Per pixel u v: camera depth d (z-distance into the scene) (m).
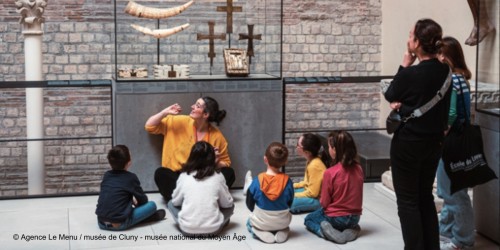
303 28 8.47
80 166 8.49
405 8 7.93
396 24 8.18
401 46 8.07
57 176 8.44
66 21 8.20
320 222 4.92
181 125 5.84
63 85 6.12
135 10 6.34
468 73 4.55
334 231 4.80
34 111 6.95
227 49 6.47
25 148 8.33
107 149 8.51
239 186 6.25
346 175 4.79
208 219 4.84
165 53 7.64
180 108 5.78
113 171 5.10
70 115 8.38
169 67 6.20
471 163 4.36
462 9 6.67
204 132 5.82
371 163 6.73
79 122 8.41
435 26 4.10
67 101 8.34
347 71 8.59
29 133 6.96
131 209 5.07
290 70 8.50
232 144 6.20
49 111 8.31
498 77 4.81
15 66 8.24
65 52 8.24
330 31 8.52
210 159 4.94
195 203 4.84
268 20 7.77
